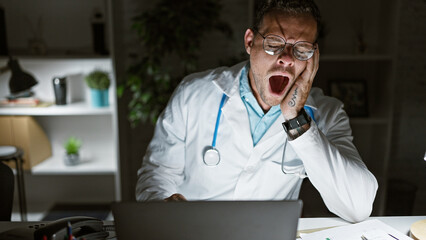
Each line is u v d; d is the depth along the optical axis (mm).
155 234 960
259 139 1454
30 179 3301
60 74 3098
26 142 2863
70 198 3359
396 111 3207
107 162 3062
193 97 1500
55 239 1162
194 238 960
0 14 2738
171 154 1501
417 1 3020
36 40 2816
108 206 3221
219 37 3098
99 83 2865
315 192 2146
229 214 945
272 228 959
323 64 3070
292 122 1245
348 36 3051
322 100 1482
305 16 1216
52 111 2797
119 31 2926
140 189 1399
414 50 3102
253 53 1273
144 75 2777
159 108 2746
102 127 3236
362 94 3012
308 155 1254
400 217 1420
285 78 1379
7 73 3061
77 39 3033
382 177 2949
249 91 1417
